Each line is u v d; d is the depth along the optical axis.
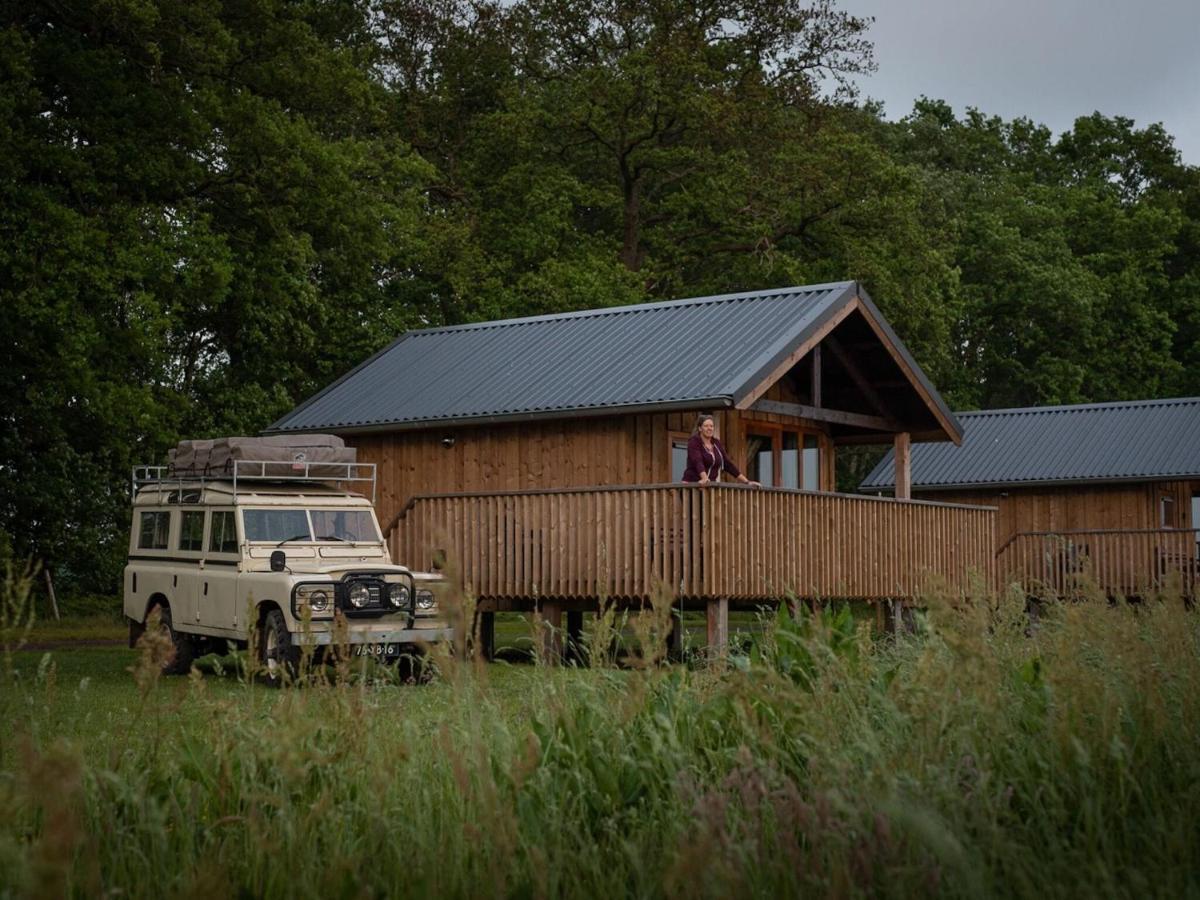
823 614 7.64
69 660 18.94
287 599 15.15
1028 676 7.50
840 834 4.80
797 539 19.64
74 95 25.31
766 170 45.59
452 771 5.77
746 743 6.39
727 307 23.34
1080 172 71.88
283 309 31.02
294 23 29.20
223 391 32.50
